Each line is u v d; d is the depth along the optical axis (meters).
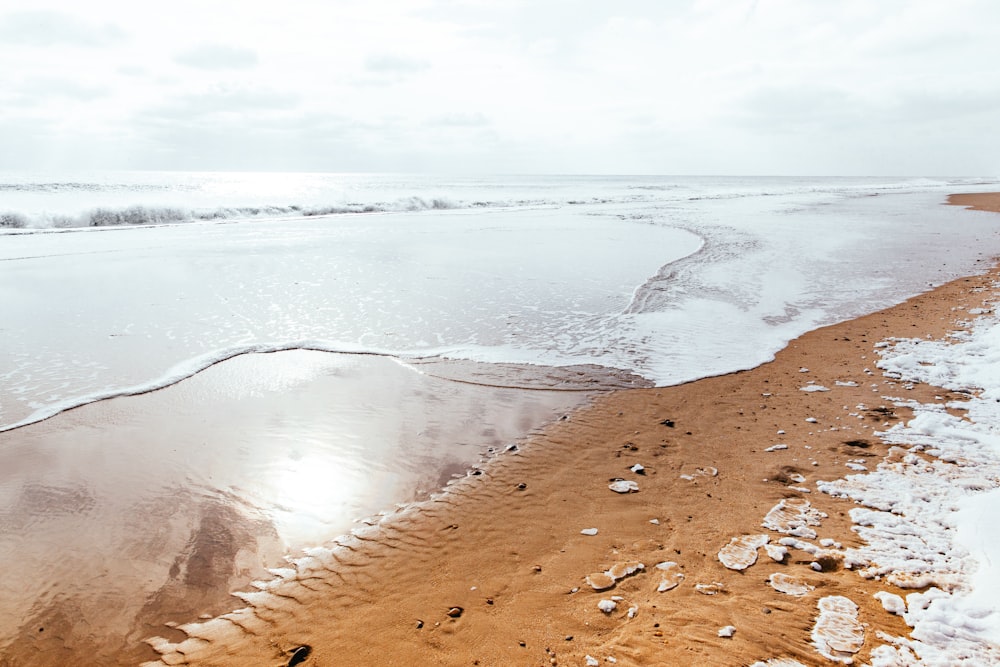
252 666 2.92
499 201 39.12
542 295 11.60
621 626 3.08
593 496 4.56
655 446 5.44
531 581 3.53
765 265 14.34
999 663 2.62
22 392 6.64
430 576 3.62
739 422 5.92
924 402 6.20
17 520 4.23
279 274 13.52
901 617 3.01
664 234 20.72
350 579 3.62
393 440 5.60
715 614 3.12
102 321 9.54
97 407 6.29
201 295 11.40
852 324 9.45
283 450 5.38
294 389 6.89
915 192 51.84
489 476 4.93
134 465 5.07
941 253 16.05
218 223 24.91
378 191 51.72
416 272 13.87
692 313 10.20
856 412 6.04
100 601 3.44
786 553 3.70
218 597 3.47
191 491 4.66
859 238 19.09
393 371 7.54
